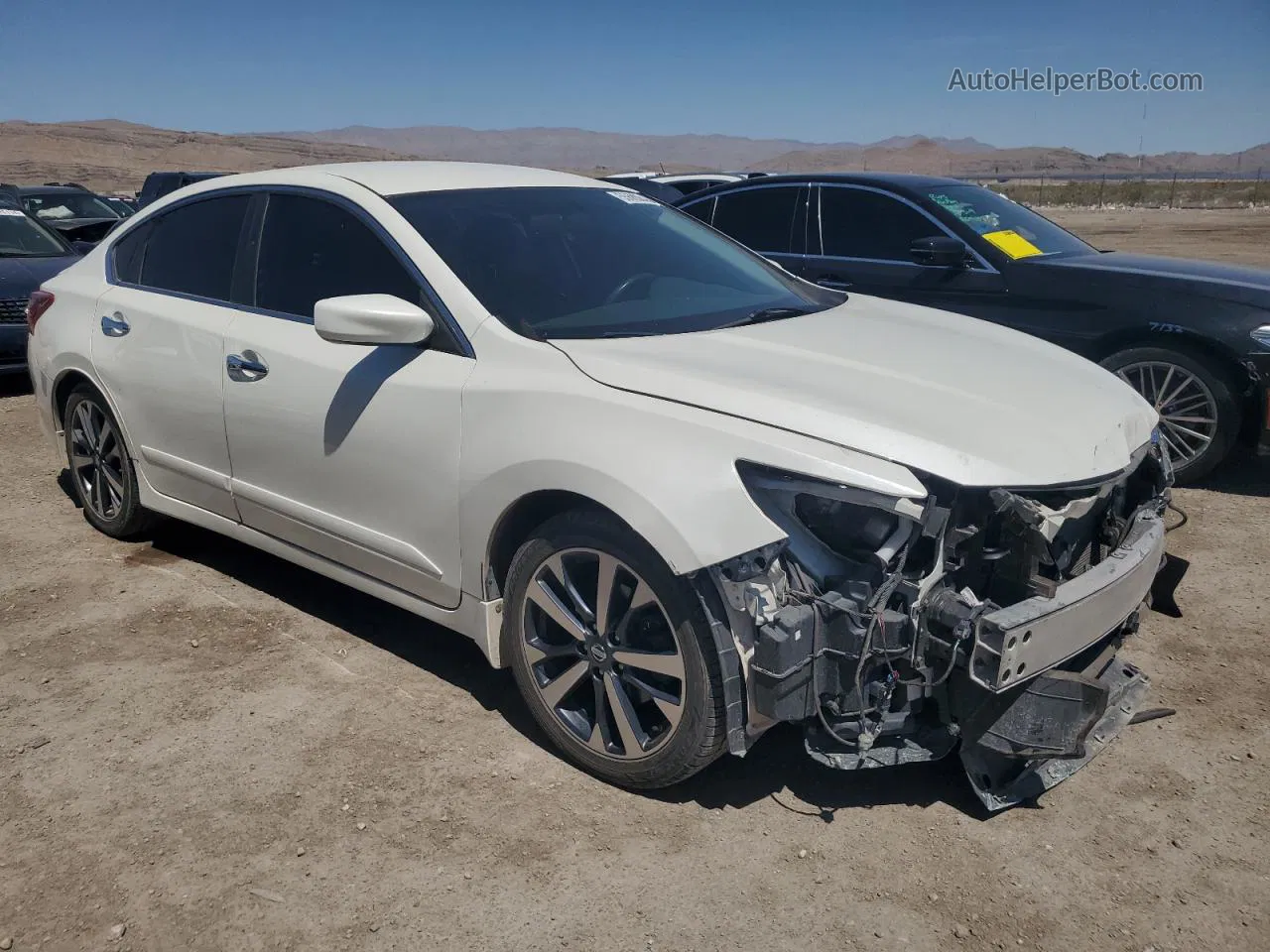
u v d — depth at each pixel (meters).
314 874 2.68
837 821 2.90
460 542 3.23
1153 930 2.49
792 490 2.64
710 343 3.22
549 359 3.09
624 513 2.73
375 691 3.60
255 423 3.82
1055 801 2.99
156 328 4.28
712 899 2.59
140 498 4.66
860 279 6.64
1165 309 5.66
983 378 3.14
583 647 3.00
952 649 2.60
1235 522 5.28
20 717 3.42
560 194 4.06
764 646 2.61
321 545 3.78
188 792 3.01
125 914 2.54
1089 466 2.82
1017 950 2.43
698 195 7.54
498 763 3.18
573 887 2.64
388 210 3.59
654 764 2.89
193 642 3.96
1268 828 2.86
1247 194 65.06
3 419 7.42
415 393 3.28
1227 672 3.73
